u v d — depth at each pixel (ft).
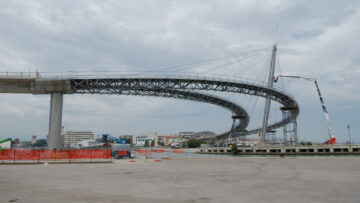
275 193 46.88
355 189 50.49
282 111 354.95
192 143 582.76
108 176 71.31
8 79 208.33
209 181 62.03
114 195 45.37
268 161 134.62
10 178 66.13
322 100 342.44
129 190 50.08
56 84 216.33
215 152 369.50
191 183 58.85
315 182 59.62
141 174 76.23
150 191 49.06
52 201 40.65
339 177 68.03
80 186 54.54
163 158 162.71
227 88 294.87
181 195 45.42
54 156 123.03
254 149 324.39
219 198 42.96
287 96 329.93
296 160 140.97
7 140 200.44
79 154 127.44
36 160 121.90
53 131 213.25
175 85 271.49
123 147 159.63
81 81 231.30
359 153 260.42
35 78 210.59
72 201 40.73
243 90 305.32
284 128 347.77
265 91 313.73
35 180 62.90
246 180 63.62
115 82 250.78
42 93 219.41
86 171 83.66
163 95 307.58
